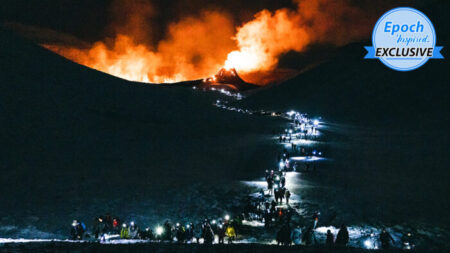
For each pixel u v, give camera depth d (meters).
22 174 36.44
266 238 23.80
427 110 106.56
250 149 58.56
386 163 49.44
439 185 37.41
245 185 36.94
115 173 40.00
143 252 13.63
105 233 23.33
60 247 14.82
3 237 22.77
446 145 63.66
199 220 27.22
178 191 34.34
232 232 22.91
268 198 32.44
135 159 48.00
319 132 79.56
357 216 28.08
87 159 45.69
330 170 45.03
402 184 37.94
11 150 44.28
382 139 70.81
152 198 32.06
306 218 27.59
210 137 68.69
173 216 28.23
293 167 45.81
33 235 23.44
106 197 31.75
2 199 29.33
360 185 37.41
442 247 20.17
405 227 25.33
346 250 14.62
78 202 30.17
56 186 33.69
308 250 14.31
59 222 26.11
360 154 55.97
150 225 26.42
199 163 47.84
